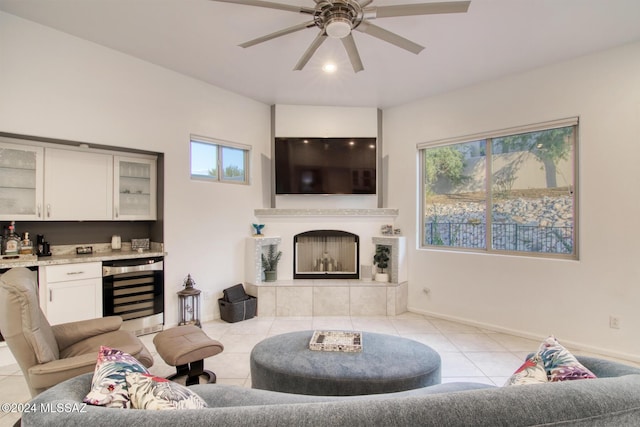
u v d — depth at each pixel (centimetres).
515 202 359
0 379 244
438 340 335
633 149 282
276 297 416
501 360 288
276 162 455
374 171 452
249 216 444
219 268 409
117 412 81
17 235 297
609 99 294
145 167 362
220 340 334
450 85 385
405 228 443
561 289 319
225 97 411
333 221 457
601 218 297
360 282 435
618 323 289
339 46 301
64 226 336
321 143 453
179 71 361
